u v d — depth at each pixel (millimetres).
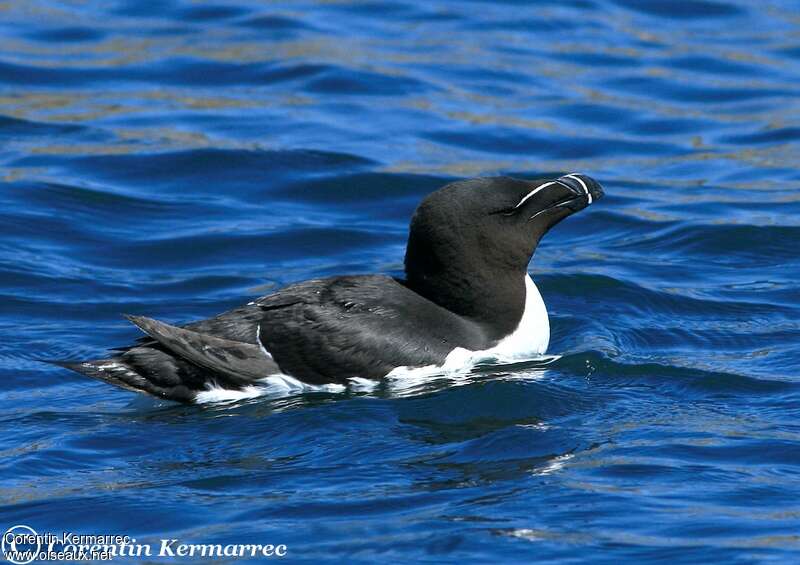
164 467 9867
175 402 11062
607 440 10289
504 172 18094
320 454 10055
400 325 11172
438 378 11281
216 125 19344
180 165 17891
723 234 15906
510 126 19719
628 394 11328
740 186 17750
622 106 20594
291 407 10852
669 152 19094
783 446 10125
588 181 11961
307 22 23672
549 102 20703
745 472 9648
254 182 17625
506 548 8484
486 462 9867
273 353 10984
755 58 22547
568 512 8984
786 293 14172
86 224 16172
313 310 11062
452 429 10492
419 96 20719
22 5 24109
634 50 22906
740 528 8734
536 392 11148
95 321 13422
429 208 11430
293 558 8414
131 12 24047
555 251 15812
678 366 11945
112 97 20359
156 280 14656
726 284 14555
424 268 11539
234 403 10984
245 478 9641
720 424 10633
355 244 15914
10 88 20500
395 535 8680
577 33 23703
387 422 10578
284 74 21406
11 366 12195
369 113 20047
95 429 10562
